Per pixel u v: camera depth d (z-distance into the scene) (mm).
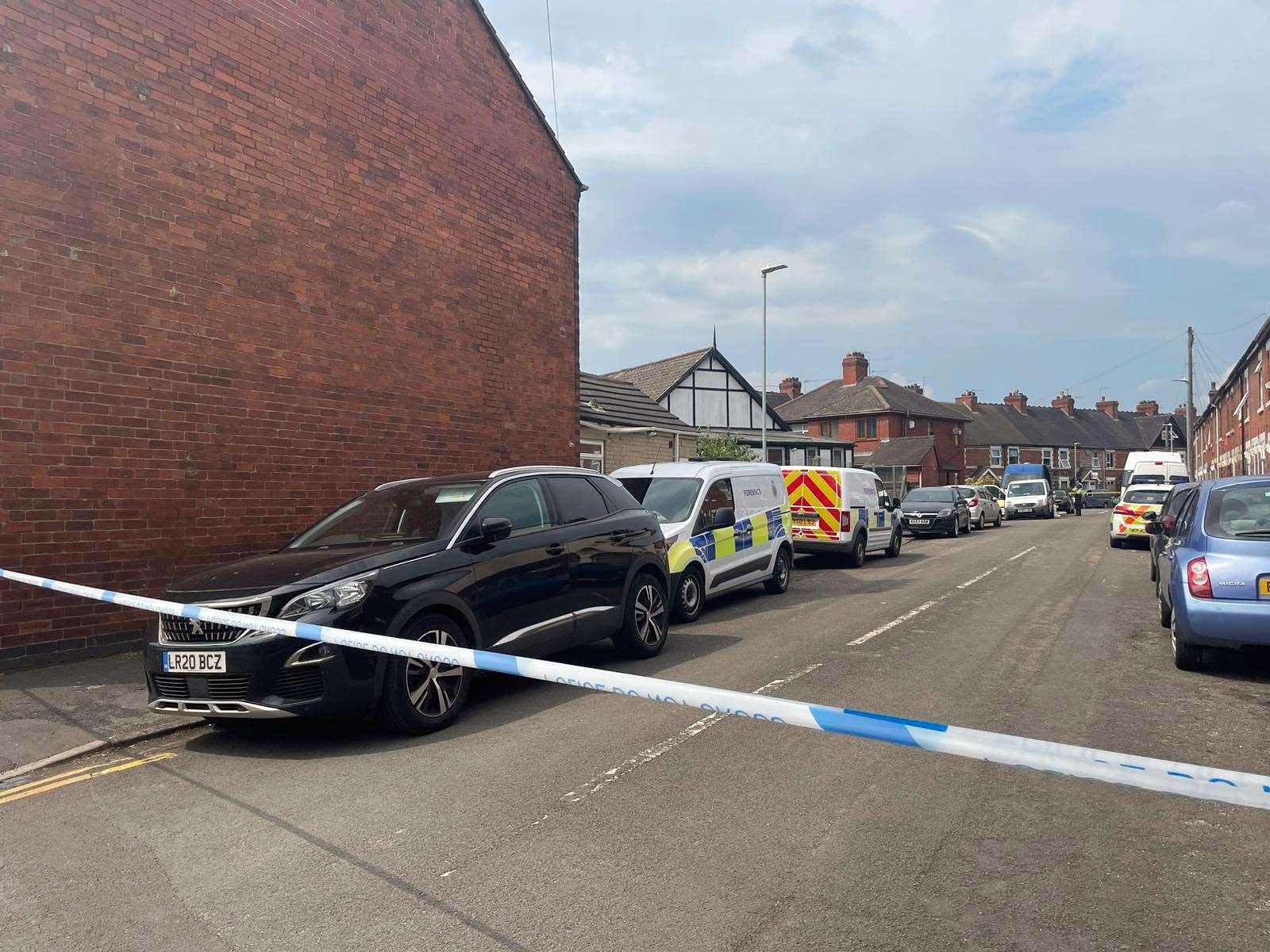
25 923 3006
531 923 2891
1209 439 50375
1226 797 1811
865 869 3268
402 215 10727
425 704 5145
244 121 8703
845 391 57531
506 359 12562
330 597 4754
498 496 6141
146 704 5805
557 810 3887
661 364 33844
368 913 2986
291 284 9188
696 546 9328
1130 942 2746
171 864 3439
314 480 9398
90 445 7258
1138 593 11305
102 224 7395
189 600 4840
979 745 2068
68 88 7160
